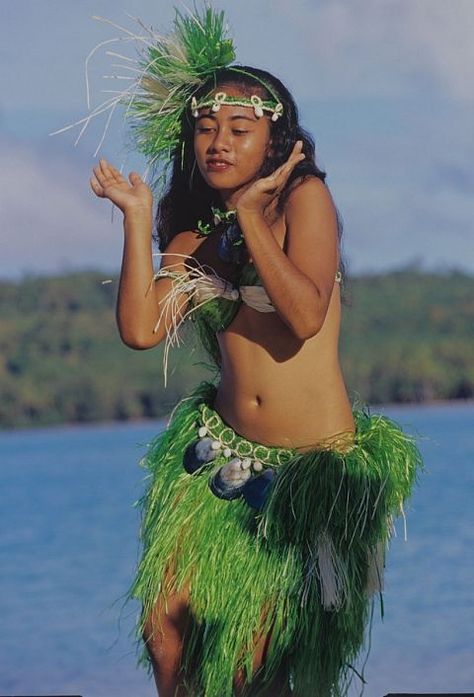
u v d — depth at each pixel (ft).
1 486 116.06
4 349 255.70
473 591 43.96
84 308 262.67
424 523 60.08
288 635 14.32
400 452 14.83
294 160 13.56
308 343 14.56
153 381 255.70
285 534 14.30
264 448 14.67
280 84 14.79
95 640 42.22
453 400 248.52
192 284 14.73
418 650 36.96
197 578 14.51
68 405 255.09
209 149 14.62
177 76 15.12
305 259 13.96
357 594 14.46
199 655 14.83
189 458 14.96
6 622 45.80
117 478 119.24
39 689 36.32
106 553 65.26
